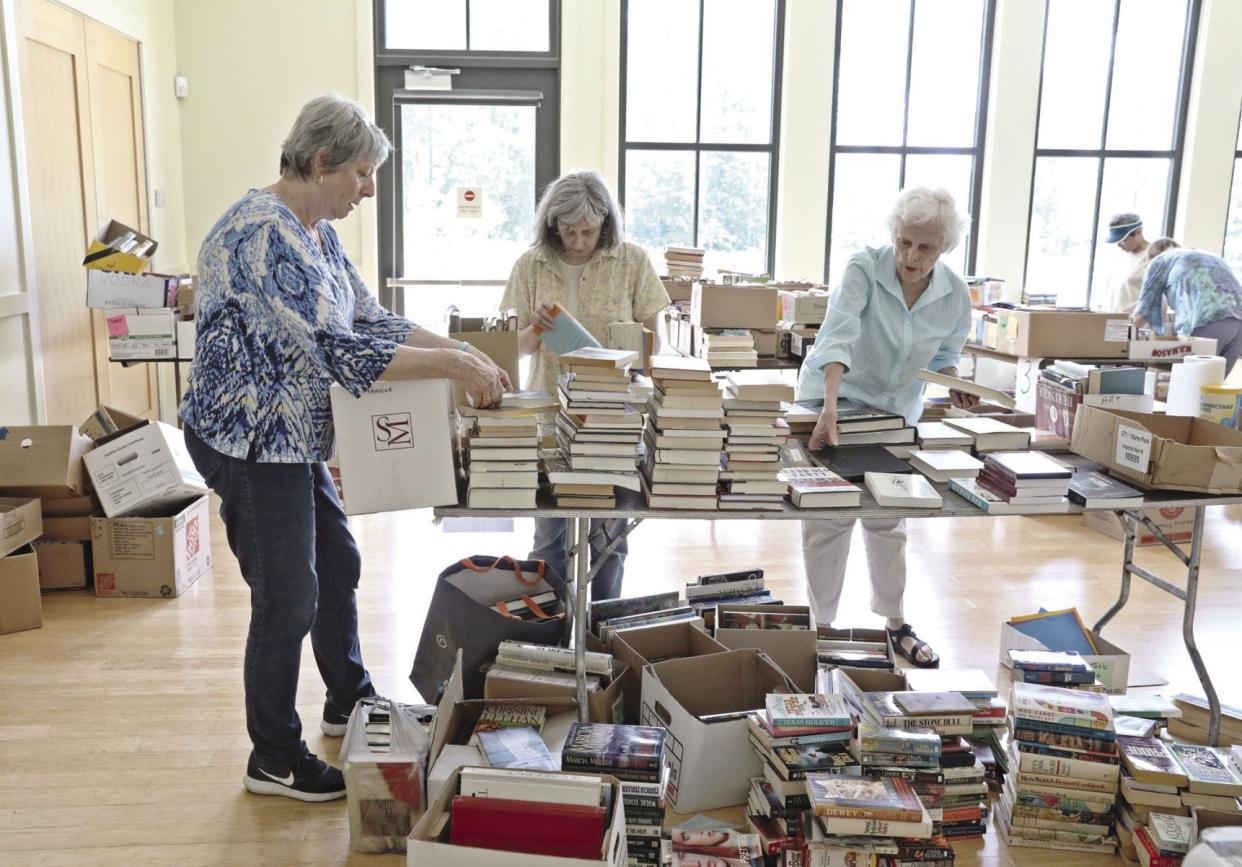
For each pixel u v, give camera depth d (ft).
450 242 22.24
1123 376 13.33
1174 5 23.99
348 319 7.12
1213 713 8.31
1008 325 16.96
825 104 22.94
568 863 5.50
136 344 15.10
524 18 21.61
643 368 9.48
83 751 8.31
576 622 7.54
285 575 7.06
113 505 11.68
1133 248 21.24
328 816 7.50
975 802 7.42
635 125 22.86
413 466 6.80
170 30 20.04
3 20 13.00
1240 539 14.70
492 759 6.91
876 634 9.15
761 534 14.64
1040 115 24.16
